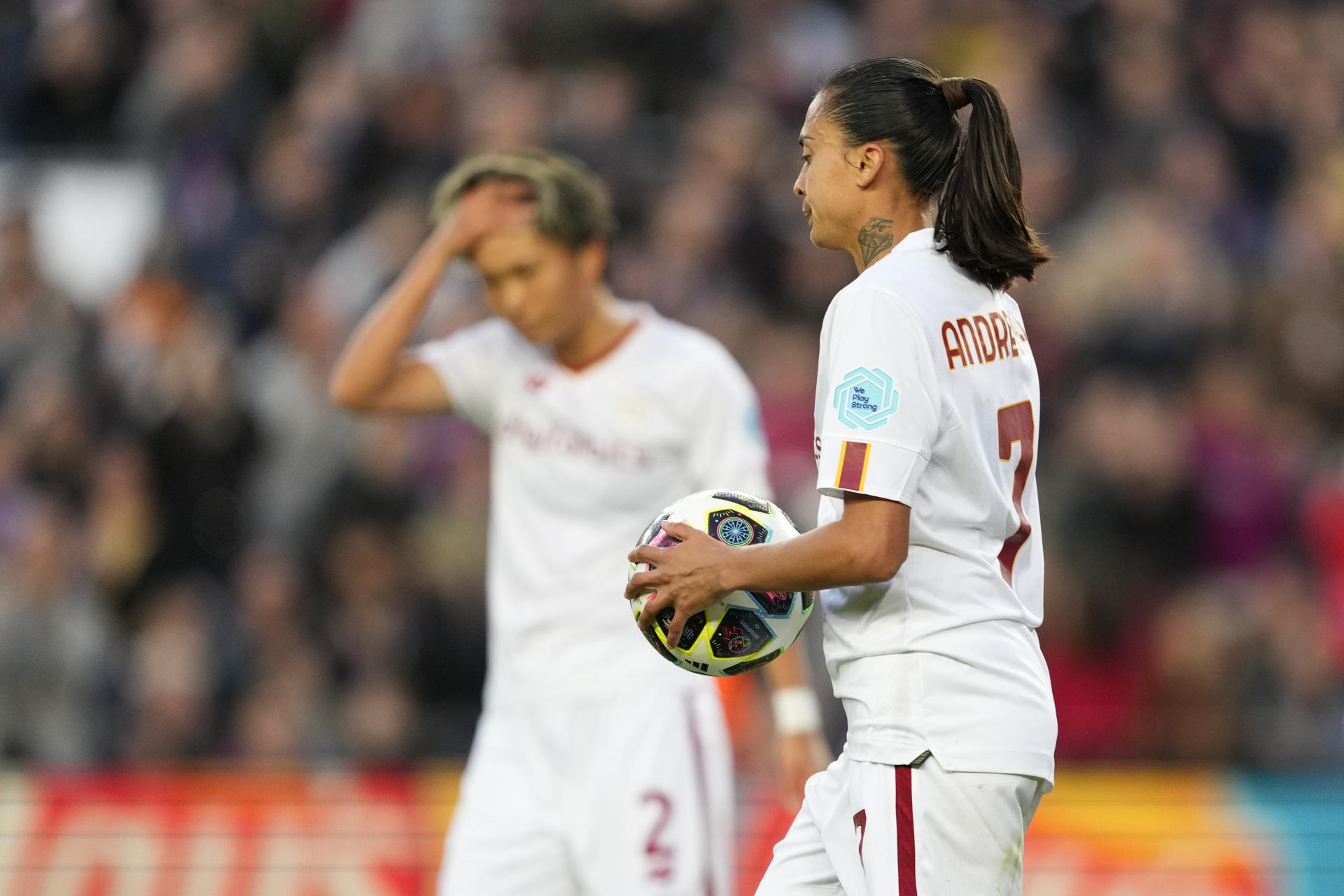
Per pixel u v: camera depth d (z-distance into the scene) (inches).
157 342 1031.6
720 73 1248.8
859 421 331.9
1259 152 1237.7
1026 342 370.3
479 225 494.9
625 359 502.0
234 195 1182.3
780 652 364.8
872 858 339.6
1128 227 1080.8
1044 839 602.2
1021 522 357.4
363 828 596.1
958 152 359.9
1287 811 608.7
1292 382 1078.4
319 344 1014.4
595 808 478.6
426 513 928.9
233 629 853.8
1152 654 905.5
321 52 1283.2
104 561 936.9
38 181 1237.7
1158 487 960.9
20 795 594.2
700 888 475.5
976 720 338.6
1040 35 1267.2
